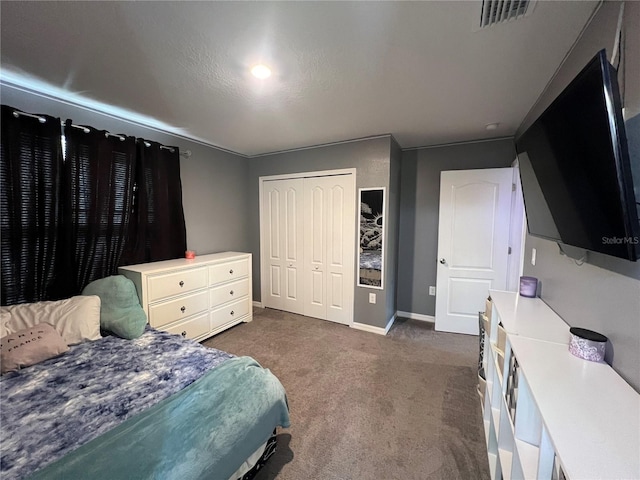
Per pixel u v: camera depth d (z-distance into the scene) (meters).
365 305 3.33
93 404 1.23
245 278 3.49
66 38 1.44
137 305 2.13
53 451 0.98
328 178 3.49
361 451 1.59
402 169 3.68
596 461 0.62
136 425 1.07
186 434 1.06
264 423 1.31
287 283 3.96
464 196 3.14
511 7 1.19
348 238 3.40
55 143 2.08
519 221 2.93
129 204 2.60
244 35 1.40
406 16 1.26
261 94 2.06
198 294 2.88
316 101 2.18
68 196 2.16
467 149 3.30
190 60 1.63
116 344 1.84
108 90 2.03
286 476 1.44
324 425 1.79
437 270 3.30
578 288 1.28
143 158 2.69
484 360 1.95
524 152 1.51
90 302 1.99
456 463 1.52
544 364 1.00
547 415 0.76
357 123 2.68
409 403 2.00
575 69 1.44
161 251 2.91
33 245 2.03
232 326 3.40
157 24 1.33
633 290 0.89
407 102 2.18
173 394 1.31
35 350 1.58
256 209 4.14
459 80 1.84
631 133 0.92
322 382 2.26
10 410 1.19
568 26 1.31
